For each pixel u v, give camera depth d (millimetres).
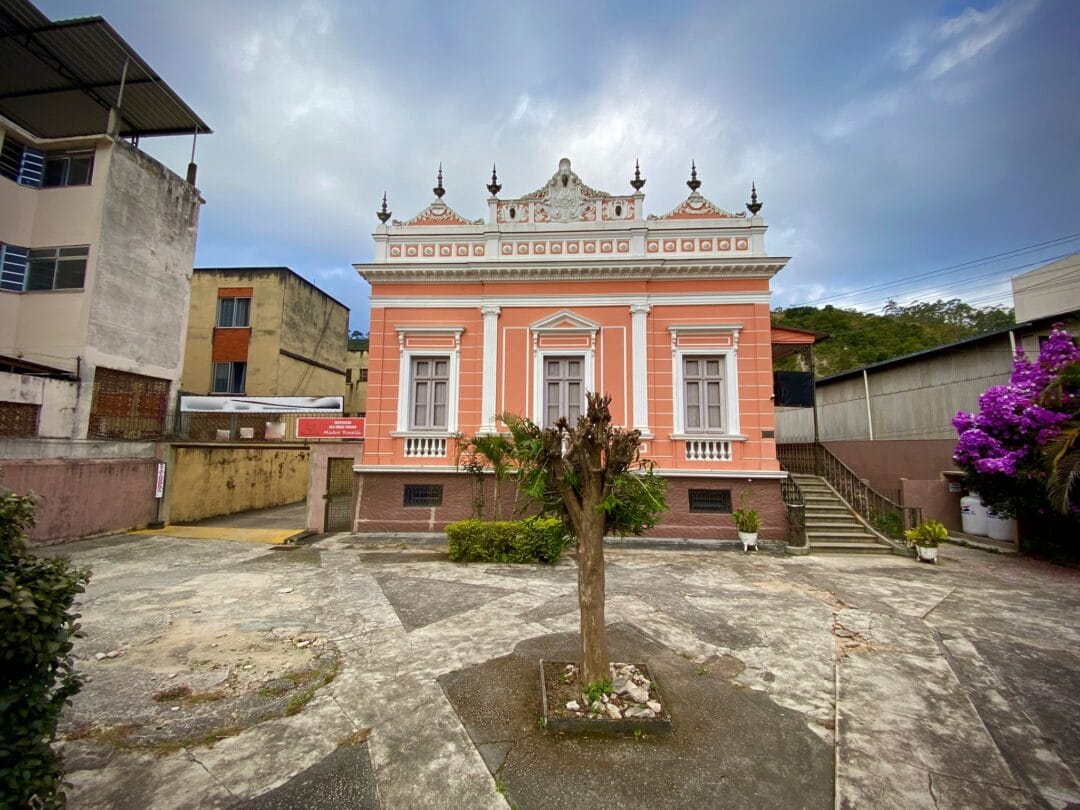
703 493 11992
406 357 12883
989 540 12359
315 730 4059
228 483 18750
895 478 15070
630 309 12594
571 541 5328
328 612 6910
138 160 15609
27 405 12414
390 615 6773
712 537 11742
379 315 13023
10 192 14273
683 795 3355
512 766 3627
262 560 10297
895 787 3482
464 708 4387
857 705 4562
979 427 11031
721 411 12391
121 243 14969
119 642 5836
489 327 12758
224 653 5539
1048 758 3850
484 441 10891
